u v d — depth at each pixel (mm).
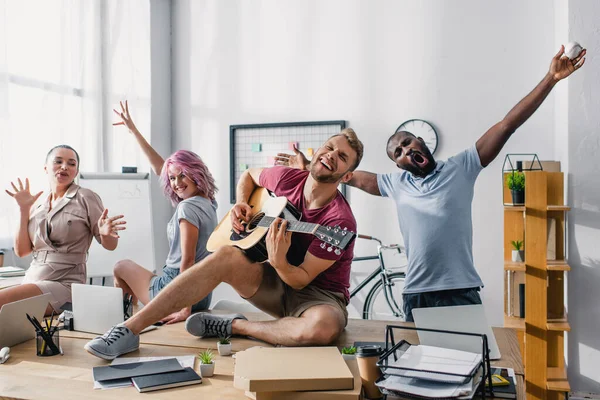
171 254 3088
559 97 3758
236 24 4945
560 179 3324
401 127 4410
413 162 2879
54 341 2213
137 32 4746
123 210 4211
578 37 3320
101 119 4543
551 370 3199
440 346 1951
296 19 4742
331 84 4633
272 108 4824
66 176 3137
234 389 1793
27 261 3875
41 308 2463
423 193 2875
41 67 4020
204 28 5051
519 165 3459
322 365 1781
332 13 4629
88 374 1961
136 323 2227
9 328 2303
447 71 4309
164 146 5051
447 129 4312
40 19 4012
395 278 4305
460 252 2789
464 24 4262
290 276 2230
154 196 4891
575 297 3355
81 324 2566
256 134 4871
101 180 4160
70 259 3076
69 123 4254
